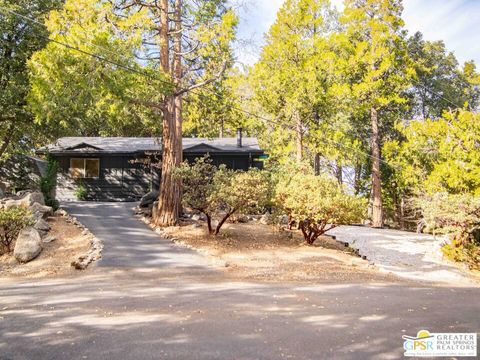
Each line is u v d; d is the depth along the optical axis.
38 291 8.13
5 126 20.27
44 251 11.88
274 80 26.06
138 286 8.70
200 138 26.75
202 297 7.63
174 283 9.13
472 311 7.05
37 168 20.56
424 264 14.49
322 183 15.09
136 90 14.02
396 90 27.69
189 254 12.53
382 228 25.98
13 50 18.23
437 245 16.84
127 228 15.62
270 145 31.20
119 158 24.94
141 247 12.97
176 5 17.50
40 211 15.02
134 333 5.30
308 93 25.44
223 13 17.41
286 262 12.23
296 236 16.44
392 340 5.15
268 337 5.17
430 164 24.97
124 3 15.46
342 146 27.66
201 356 4.49
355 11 28.48
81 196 24.30
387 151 27.78
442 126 21.98
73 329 5.48
